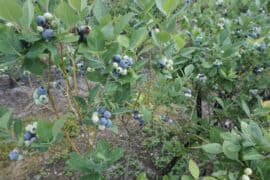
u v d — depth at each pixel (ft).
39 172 2.69
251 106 1.99
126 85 1.10
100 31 0.98
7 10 0.83
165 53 1.36
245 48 1.91
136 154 2.72
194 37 1.95
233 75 1.72
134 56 1.21
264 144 0.91
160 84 1.55
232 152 0.93
